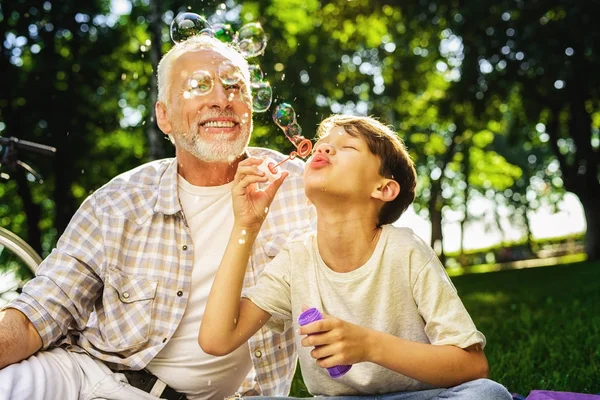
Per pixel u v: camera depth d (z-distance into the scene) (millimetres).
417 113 17516
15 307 2082
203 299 2248
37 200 13703
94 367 2139
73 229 2246
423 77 15906
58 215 12508
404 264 1890
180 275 2238
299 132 2189
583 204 16438
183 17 2395
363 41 14359
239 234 1987
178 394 2229
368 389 1913
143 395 2141
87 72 12008
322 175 1878
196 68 2250
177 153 2336
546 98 14328
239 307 1995
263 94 2344
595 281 9320
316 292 1962
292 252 2012
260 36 2398
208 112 2221
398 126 17500
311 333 1688
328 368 1738
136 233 2260
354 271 1915
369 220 1926
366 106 15664
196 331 2229
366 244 1920
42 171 12305
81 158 12391
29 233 12492
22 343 2031
